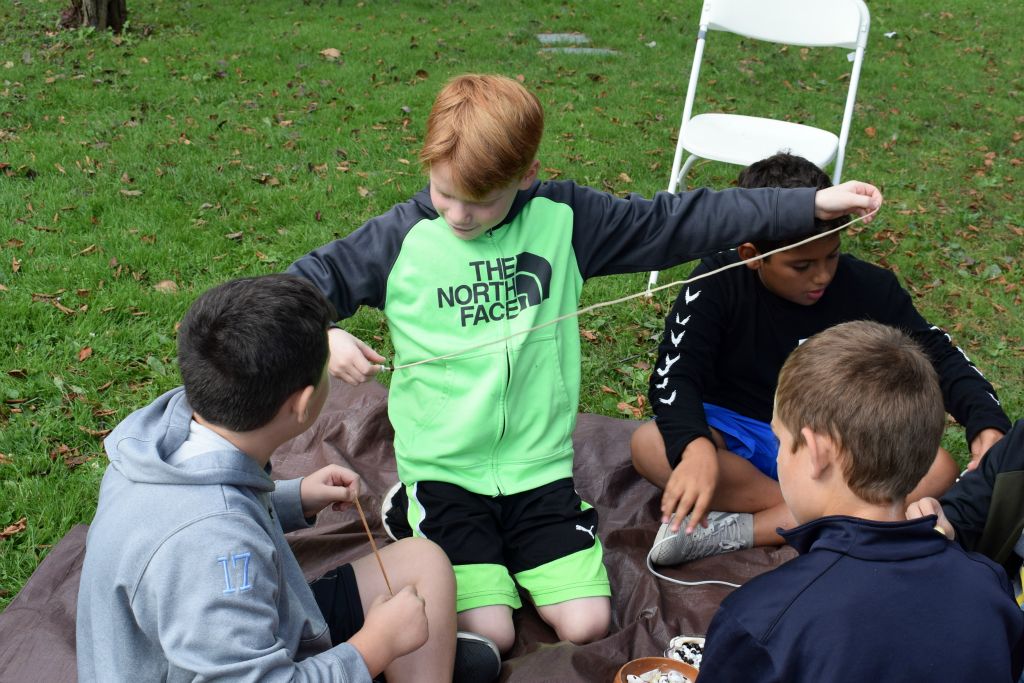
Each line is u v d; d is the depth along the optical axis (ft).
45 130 18.81
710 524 8.33
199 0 30.40
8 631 7.22
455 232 7.09
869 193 7.14
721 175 19.51
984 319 14.40
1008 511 6.12
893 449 4.72
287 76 23.24
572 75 25.22
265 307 5.04
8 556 8.71
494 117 6.46
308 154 18.63
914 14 33.94
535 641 7.41
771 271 8.05
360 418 10.11
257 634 4.75
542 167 18.88
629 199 7.74
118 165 17.30
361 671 5.08
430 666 6.19
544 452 7.58
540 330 7.39
